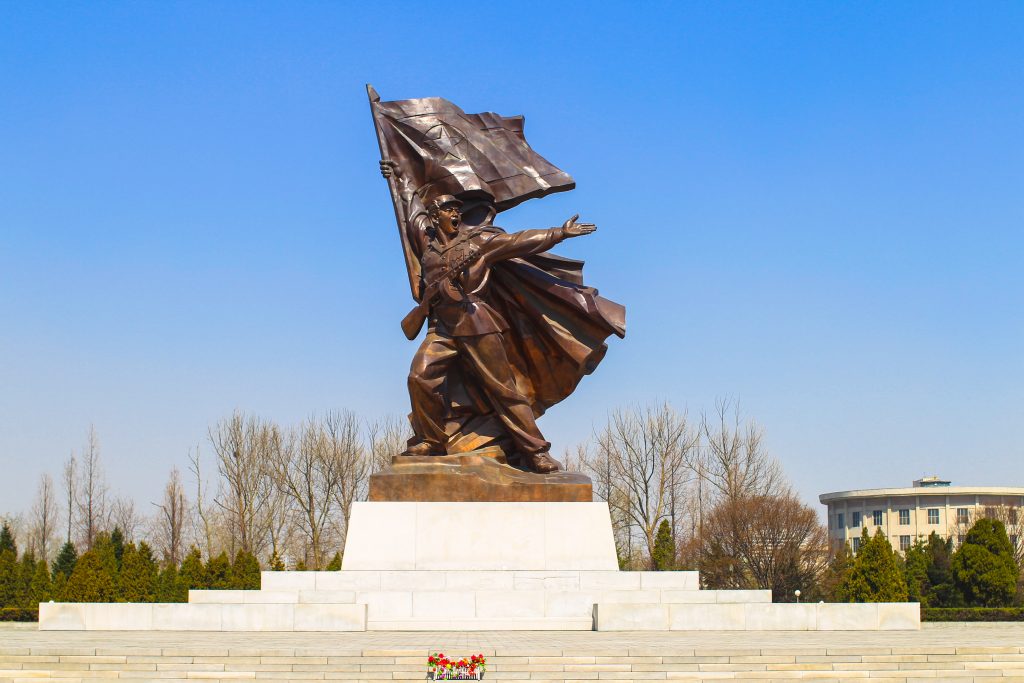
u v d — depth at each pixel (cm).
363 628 2648
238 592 2869
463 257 3098
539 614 2816
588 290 3219
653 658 2083
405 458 3103
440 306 3130
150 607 2673
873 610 2709
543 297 3238
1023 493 11544
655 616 2662
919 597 5388
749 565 6072
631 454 6694
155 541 8738
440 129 3322
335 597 2836
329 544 7462
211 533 8388
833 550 7131
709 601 2870
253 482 7038
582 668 2044
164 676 2041
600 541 3036
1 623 4291
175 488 7375
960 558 5162
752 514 6134
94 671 2050
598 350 3228
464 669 1983
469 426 3216
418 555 3008
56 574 5000
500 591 2825
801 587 6019
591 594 2831
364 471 7050
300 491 7038
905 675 2117
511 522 3034
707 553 6172
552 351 3259
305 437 7075
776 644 2245
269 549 7575
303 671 2047
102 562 5016
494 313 3166
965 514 11469
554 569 3005
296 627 2648
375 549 3006
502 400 3148
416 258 3212
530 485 3059
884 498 11850
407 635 2525
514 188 3309
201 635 2522
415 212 3231
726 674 2069
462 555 3011
